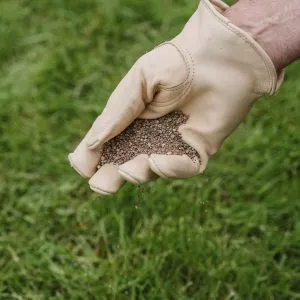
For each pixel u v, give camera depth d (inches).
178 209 48.9
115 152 33.6
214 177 51.3
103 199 49.3
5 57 60.5
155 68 31.6
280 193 51.0
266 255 47.3
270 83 32.2
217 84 31.9
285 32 31.7
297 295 45.9
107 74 58.9
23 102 56.3
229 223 49.1
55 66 58.7
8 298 46.3
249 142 53.1
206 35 31.7
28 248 48.4
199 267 46.1
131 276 46.0
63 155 52.9
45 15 64.1
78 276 46.4
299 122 53.9
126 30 62.2
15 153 53.1
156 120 33.3
